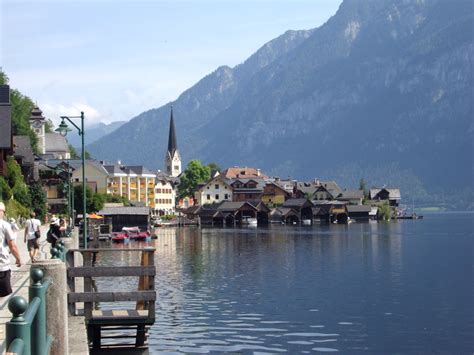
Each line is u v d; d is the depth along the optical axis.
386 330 45.59
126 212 168.88
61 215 120.25
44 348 9.80
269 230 192.50
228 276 74.62
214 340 40.78
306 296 60.09
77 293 23.53
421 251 113.56
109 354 29.80
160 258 97.94
